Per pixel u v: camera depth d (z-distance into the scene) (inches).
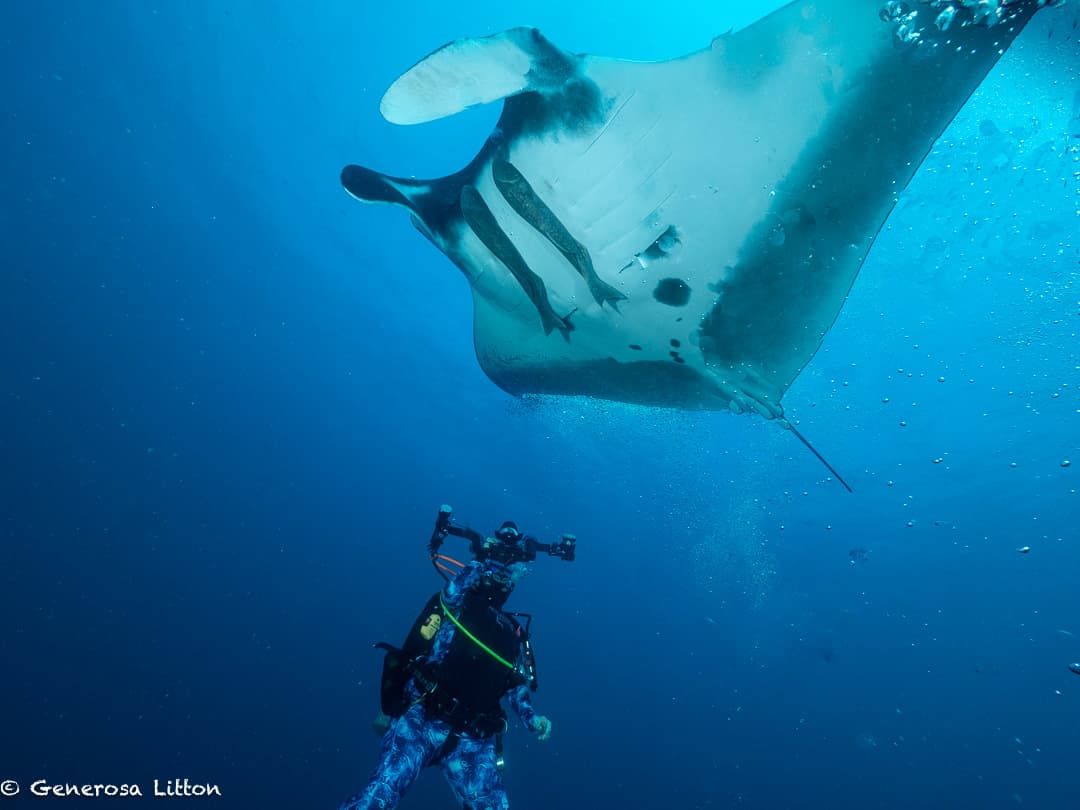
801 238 143.3
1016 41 191.5
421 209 162.6
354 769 728.3
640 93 133.2
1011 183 299.1
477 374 663.1
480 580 111.0
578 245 150.0
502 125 146.1
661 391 182.5
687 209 143.3
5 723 610.2
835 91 127.7
